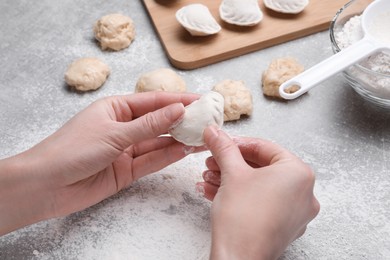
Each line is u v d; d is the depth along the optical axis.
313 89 0.68
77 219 0.59
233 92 0.65
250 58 0.72
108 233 0.58
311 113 0.66
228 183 0.49
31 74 0.72
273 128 0.65
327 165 0.61
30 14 0.80
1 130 0.67
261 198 0.47
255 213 0.46
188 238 0.57
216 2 0.77
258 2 0.76
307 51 0.72
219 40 0.72
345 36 0.65
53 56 0.74
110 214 0.59
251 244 0.45
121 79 0.71
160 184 0.61
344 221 0.57
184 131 0.54
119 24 0.73
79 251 0.56
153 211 0.59
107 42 0.73
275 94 0.67
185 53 0.71
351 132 0.64
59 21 0.78
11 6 0.81
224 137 0.51
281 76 0.66
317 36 0.73
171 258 0.56
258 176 0.48
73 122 0.55
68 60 0.74
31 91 0.71
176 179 0.62
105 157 0.54
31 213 0.56
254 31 0.73
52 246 0.57
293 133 0.64
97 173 0.57
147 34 0.75
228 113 0.65
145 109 0.59
